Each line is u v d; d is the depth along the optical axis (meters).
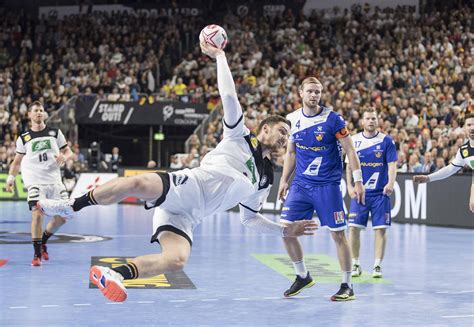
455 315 5.80
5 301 6.17
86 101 23.20
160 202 4.49
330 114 6.60
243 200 4.94
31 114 8.80
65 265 8.47
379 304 6.27
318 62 24.58
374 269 7.91
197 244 11.11
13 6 30.45
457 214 14.38
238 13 28.59
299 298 6.53
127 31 28.33
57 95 25.33
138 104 22.88
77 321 5.36
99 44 28.02
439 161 14.96
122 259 9.07
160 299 6.34
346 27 25.84
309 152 6.65
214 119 21.47
